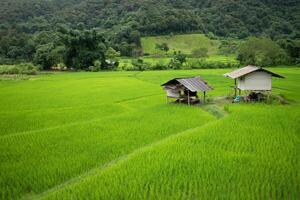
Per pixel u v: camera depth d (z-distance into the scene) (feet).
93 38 300.40
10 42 386.11
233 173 40.86
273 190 35.70
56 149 55.36
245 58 297.53
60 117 87.10
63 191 37.81
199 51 357.41
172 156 48.16
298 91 132.57
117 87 156.46
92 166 47.60
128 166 44.65
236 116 75.77
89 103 111.14
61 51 300.20
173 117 82.69
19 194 38.65
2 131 71.67
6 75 243.19
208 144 54.19
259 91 111.65
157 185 38.32
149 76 213.46
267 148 51.08
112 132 67.10
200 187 37.32
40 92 141.18
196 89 103.86
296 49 301.84
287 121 69.51
